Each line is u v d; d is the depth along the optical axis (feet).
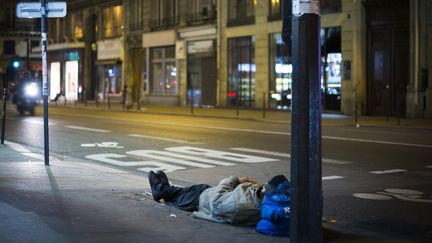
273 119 84.12
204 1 125.70
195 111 107.65
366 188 32.22
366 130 67.87
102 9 164.35
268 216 20.57
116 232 20.25
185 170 39.73
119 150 50.42
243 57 114.62
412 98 84.89
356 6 91.71
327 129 69.62
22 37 211.41
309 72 17.85
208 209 23.04
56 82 190.49
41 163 38.22
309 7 17.83
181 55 131.03
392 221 24.59
